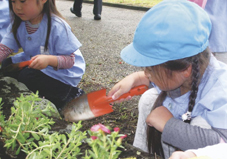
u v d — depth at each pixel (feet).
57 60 6.95
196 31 3.81
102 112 5.66
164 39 3.76
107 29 16.31
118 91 5.46
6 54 7.53
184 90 4.64
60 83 7.82
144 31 3.94
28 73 7.61
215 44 7.47
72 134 3.44
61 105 7.90
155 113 4.68
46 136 3.66
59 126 4.85
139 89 5.59
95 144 3.04
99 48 13.34
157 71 4.06
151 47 3.89
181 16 3.80
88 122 7.50
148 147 5.30
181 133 4.28
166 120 4.54
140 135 5.57
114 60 12.05
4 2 8.89
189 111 4.40
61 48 7.14
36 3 6.61
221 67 4.49
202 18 3.96
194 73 4.02
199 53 4.04
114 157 3.07
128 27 16.80
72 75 7.91
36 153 3.48
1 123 4.01
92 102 5.73
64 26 7.22
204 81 4.33
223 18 7.45
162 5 3.99
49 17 7.06
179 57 3.83
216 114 4.16
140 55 4.07
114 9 21.52
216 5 7.38
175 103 4.82
